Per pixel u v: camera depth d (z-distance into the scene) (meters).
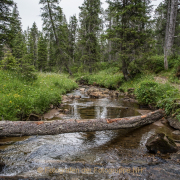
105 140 4.00
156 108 7.17
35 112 5.63
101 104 8.87
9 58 11.18
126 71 15.09
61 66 24.20
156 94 7.86
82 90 14.80
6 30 10.47
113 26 13.27
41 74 15.23
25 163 2.86
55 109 7.13
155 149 3.29
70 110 7.27
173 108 5.34
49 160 2.97
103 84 17.69
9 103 5.06
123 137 4.20
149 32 13.30
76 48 34.72
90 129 4.03
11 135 3.53
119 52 13.70
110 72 23.58
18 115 5.09
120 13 12.45
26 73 9.61
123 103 9.22
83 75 24.45
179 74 10.95
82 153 3.29
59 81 13.21
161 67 14.33
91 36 23.81
